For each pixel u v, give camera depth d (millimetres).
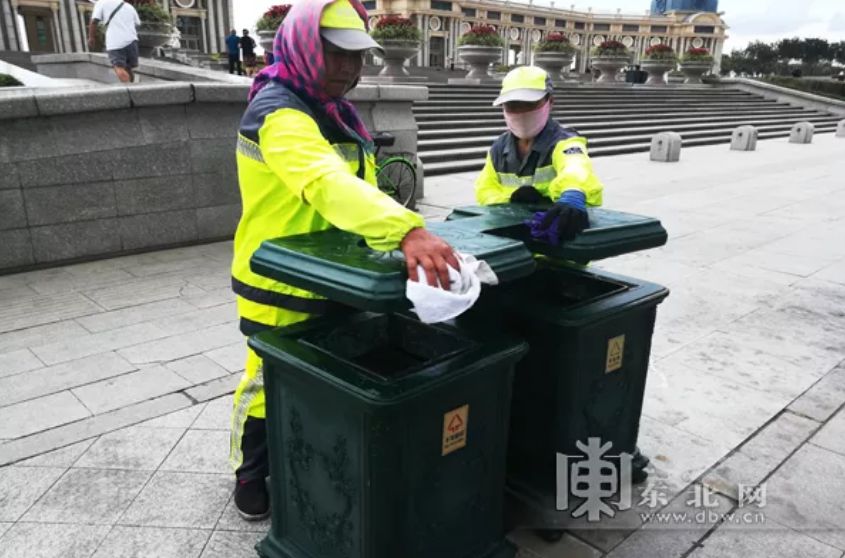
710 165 13141
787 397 3506
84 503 2539
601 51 24125
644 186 10281
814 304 4945
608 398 2459
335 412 1785
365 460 1726
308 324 2084
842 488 2727
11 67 9008
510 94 2543
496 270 1767
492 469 2070
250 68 19375
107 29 8758
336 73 1941
